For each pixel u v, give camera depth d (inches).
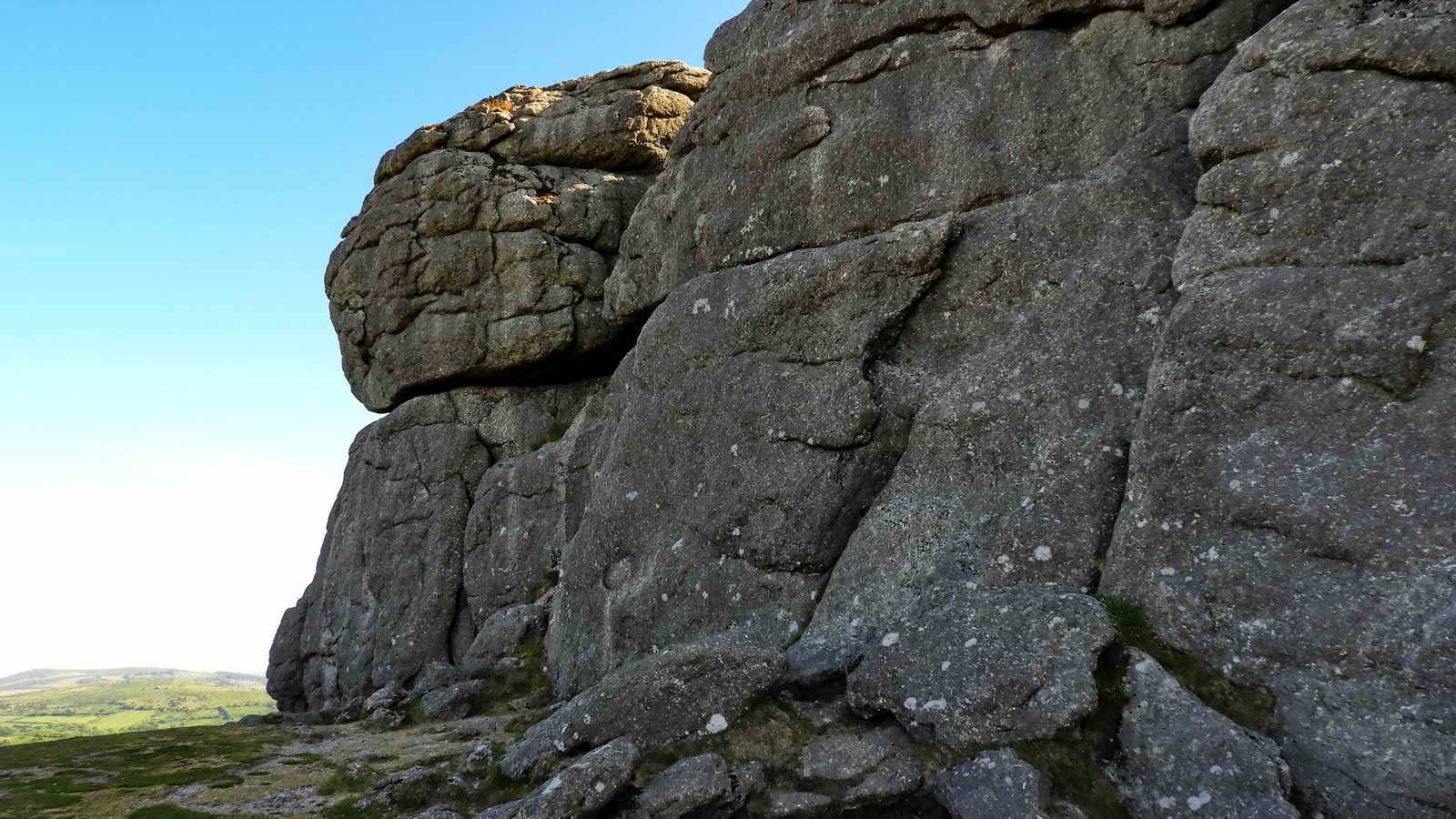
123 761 652.1
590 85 1128.8
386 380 1107.3
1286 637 379.6
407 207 1091.9
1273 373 417.1
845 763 418.9
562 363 1048.2
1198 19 555.5
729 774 426.6
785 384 627.5
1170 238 514.9
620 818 419.5
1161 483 433.1
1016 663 412.2
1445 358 380.8
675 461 677.9
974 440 534.3
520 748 512.1
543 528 933.8
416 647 948.0
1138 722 385.7
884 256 605.6
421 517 1016.9
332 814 512.1
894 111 650.8
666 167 844.6
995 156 602.2
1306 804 349.1
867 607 526.0
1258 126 453.4
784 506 592.4
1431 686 343.0
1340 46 435.5
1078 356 517.3
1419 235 398.0
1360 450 387.5
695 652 484.4
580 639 693.9
